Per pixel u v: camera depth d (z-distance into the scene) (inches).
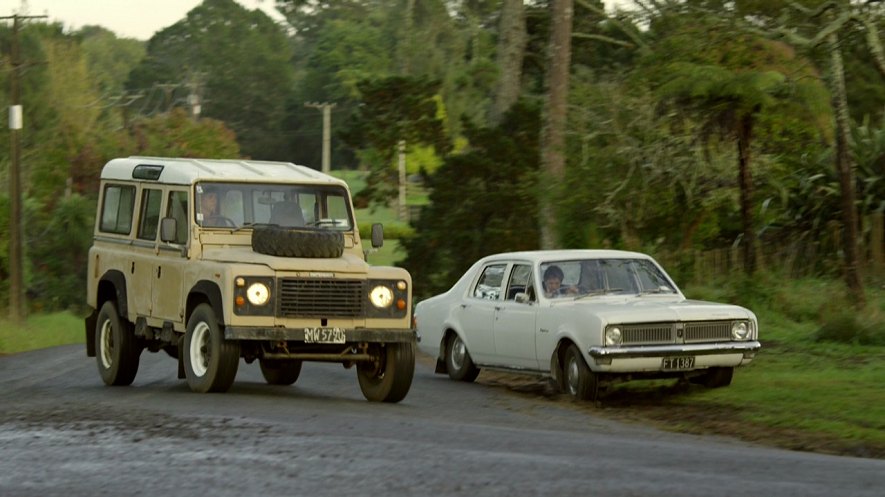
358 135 3282.5
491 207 2908.5
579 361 1037.2
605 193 2065.7
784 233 2214.6
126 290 1121.4
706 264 2111.2
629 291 1124.5
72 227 4099.4
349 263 980.6
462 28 3774.6
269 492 536.7
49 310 3961.6
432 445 682.2
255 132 7736.2
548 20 3043.8
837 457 689.6
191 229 1022.4
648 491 538.9
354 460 621.3
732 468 614.2
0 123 4212.6
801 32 1897.1
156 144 5137.8
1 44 5693.9
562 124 2223.2
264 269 953.5
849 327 1396.4
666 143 1993.1
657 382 1139.9
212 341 962.7
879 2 1585.9
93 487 550.3
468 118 3034.0
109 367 1149.1
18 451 657.0
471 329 1216.2
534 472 588.7
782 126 1898.4
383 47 6299.2
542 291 1119.0
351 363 1031.6
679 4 1951.3
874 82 3169.3
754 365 1226.0
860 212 2091.5
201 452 646.5
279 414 832.3
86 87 5718.5
